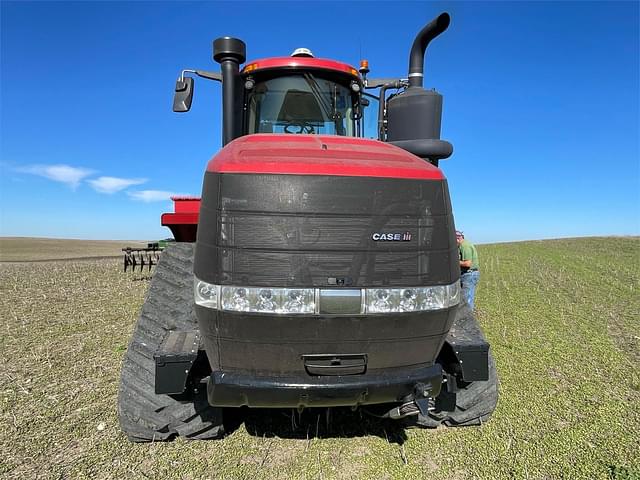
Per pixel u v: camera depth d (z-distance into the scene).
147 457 3.10
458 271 2.74
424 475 2.93
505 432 3.43
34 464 2.98
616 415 3.67
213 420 3.21
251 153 2.59
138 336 3.27
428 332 2.66
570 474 2.88
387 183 2.50
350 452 3.22
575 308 7.80
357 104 4.25
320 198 2.43
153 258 18.80
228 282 2.43
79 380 4.46
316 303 2.44
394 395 2.72
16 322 6.97
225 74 3.91
